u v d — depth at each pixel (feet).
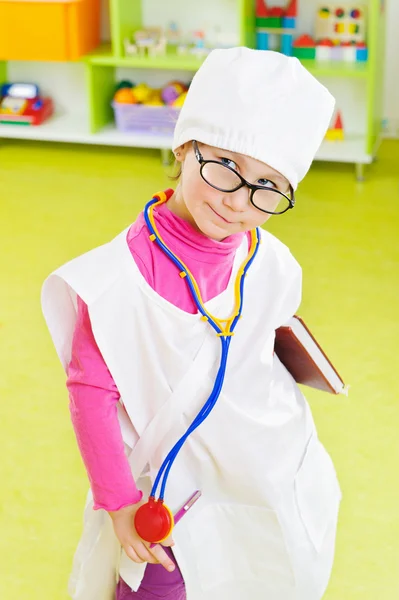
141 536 3.22
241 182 3.00
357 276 8.55
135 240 3.18
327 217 9.94
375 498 5.66
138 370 3.27
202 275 3.25
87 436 3.23
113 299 3.11
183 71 12.39
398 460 6.00
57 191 10.71
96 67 11.70
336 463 5.95
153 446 3.42
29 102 12.25
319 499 3.98
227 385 3.47
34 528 5.41
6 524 5.44
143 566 3.61
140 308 3.15
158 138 11.66
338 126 11.64
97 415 3.21
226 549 3.79
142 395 3.34
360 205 10.31
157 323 3.18
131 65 11.37
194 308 3.26
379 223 9.80
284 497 3.72
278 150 2.98
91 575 3.85
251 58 2.98
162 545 3.40
